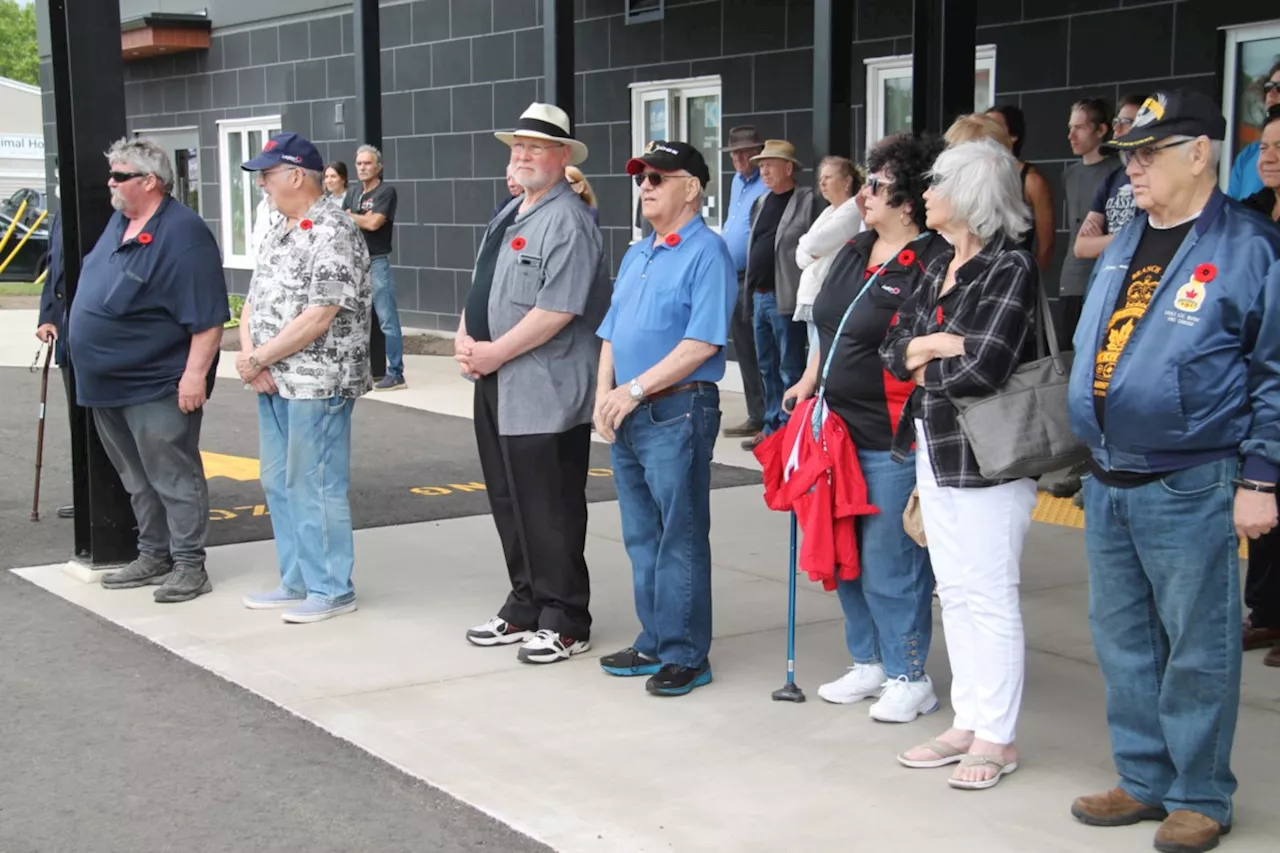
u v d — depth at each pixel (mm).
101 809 3953
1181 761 3613
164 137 19750
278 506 5855
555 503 5145
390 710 4715
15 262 23859
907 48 10102
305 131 16812
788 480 4445
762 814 3881
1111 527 3643
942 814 3867
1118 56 8773
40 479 8234
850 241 4500
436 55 14609
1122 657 3725
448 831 3803
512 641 5406
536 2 13266
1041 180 7027
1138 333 3453
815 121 7059
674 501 4750
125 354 5785
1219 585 3480
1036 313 3924
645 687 4914
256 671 5105
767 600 6027
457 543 7047
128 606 5934
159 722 4613
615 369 4844
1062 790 4023
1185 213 3453
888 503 4383
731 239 9227
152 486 6098
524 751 4359
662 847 3686
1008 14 9320
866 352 4324
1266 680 4941
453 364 13422
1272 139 4984
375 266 11727
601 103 12648
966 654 4098
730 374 11766
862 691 4742
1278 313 3281
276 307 5609
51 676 5062
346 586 5816
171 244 5758
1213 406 3385
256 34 17438
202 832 3811
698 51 11641
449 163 14648
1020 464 3836
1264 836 3688
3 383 12812
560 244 4984
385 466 8891
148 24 17953
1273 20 8031
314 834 3795
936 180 3961
